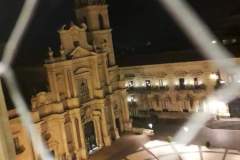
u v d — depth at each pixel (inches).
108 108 2471.7
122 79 2600.9
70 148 2146.9
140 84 2952.8
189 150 2130.9
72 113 2130.9
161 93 2839.6
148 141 2379.4
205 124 2551.7
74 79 2153.1
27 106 1844.2
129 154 2177.7
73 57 2138.3
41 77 2084.2
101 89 2331.4
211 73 2566.4
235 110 2534.5
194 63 2620.6
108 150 2293.3
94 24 2417.6
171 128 2591.0
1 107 368.2
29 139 1820.9
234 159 1883.6
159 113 2886.3
